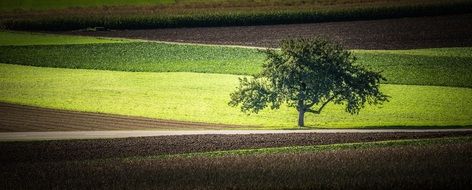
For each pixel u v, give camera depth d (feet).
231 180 277.03
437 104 538.88
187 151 371.56
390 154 319.68
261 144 390.42
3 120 490.08
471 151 321.73
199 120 500.74
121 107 536.42
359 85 486.38
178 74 637.71
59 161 345.31
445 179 268.41
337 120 502.38
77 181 280.72
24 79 625.00
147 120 497.05
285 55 489.67
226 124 488.85
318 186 265.75
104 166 308.81
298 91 484.33
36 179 286.66
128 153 367.25
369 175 278.87
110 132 449.48
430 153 319.27
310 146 370.94
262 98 488.44
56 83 610.24
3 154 365.81
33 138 422.00
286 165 302.66
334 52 489.26
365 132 435.53
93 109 530.27
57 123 481.87
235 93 493.36
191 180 278.26
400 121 492.13
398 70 645.10
